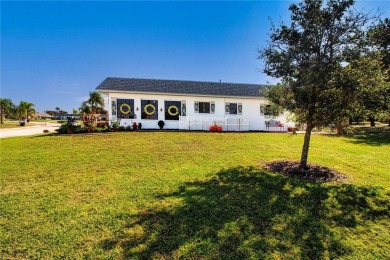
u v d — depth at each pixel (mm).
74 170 7152
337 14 6008
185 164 7836
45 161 8281
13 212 4363
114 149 10492
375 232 3865
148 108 20719
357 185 5891
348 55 5965
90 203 4742
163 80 24219
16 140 13680
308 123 6957
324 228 3920
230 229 3797
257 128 22531
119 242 3445
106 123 19359
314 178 6402
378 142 13867
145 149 10516
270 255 3201
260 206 4629
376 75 5738
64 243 3418
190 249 3293
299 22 6449
